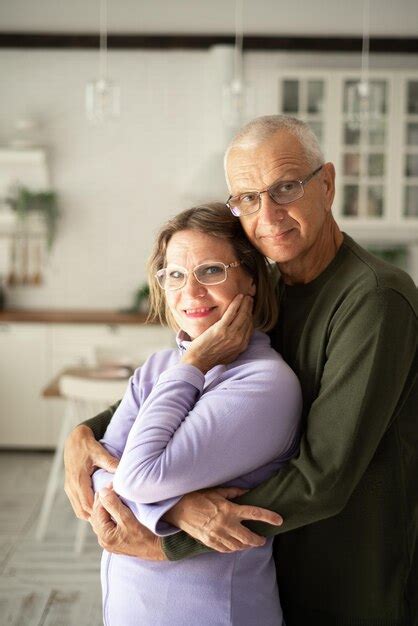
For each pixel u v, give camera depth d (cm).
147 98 623
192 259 154
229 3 612
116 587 153
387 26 617
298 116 583
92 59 620
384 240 629
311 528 153
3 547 396
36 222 629
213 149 617
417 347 149
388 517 152
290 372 149
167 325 175
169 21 614
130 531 146
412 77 579
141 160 628
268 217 147
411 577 157
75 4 610
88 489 163
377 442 140
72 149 626
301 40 612
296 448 150
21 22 611
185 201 629
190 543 140
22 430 580
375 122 483
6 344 575
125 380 390
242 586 147
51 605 333
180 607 145
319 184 151
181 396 144
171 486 135
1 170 624
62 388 387
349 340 141
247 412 139
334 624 154
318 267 156
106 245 634
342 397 139
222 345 151
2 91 620
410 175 588
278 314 170
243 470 140
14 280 634
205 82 622
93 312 619
